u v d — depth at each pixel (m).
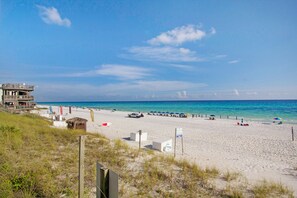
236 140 22.55
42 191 5.50
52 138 12.26
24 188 5.34
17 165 7.14
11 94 47.19
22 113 33.41
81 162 4.66
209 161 12.86
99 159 8.88
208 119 51.59
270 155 16.05
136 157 9.88
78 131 15.85
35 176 6.05
